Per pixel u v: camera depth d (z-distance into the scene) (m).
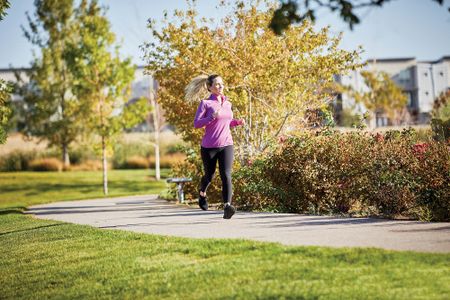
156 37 16.23
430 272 5.63
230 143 9.78
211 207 14.03
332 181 11.23
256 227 9.09
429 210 10.05
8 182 34.19
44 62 36.25
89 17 28.06
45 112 37.00
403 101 40.62
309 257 6.48
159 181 33.16
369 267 5.92
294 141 12.25
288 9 6.48
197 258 7.11
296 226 8.93
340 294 5.21
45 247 9.16
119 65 28.11
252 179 12.89
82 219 12.77
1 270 8.09
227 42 15.63
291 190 11.95
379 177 10.60
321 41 15.62
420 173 10.22
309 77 15.71
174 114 16.44
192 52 15.73
